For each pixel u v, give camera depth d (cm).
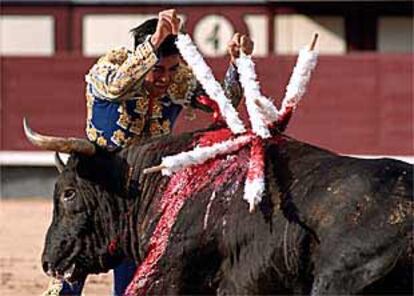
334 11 4859
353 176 974
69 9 4988
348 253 934
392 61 3903
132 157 1096
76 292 1179
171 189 1059
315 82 3903
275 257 982
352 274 932
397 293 939
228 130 1078
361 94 3906
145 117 1218
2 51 4994
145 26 1202
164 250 1040
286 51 4894
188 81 1223
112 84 1140
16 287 2020
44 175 3994
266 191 1004
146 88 1210
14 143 3966
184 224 1036
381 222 938
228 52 1191
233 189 1025
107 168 1092
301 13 4872
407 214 940
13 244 2609
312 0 4806
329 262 941
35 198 3981
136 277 1048
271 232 988
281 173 1012
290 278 979
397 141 3903
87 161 1091
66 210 1099
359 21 4841
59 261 1101
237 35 1175
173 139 1095
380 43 4841
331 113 3909
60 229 1102
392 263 928
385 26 4828
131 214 1086
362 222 943
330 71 3903
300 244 966
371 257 930
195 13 4878
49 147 1070
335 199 963
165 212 1052
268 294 993
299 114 3903
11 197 3984
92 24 4975
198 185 1045
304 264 966
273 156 1030
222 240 1016
